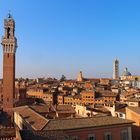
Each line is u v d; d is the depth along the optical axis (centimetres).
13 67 14300
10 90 14188
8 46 14212
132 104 13000
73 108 10538
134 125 8250
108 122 6631
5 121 9606
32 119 7012
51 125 6066
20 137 3812
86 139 6191
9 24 14275
